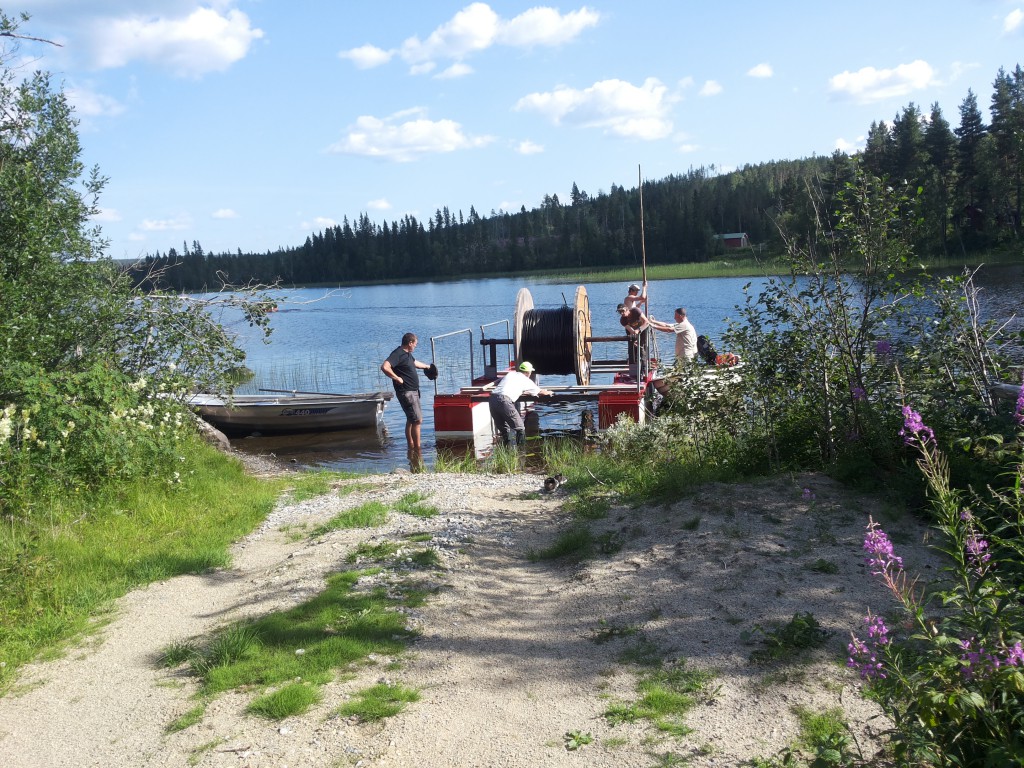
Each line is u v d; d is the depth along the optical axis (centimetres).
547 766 350
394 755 370
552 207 17238
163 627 566
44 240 1041
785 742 342
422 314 5584
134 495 913
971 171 5641
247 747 385
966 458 592
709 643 442
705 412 865
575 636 484
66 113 1135
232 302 1270
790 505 641
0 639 547
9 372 873
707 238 11781
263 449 1614
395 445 1589
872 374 759
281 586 621
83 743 411
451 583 600
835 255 789
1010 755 258
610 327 3541
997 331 735
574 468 1028
